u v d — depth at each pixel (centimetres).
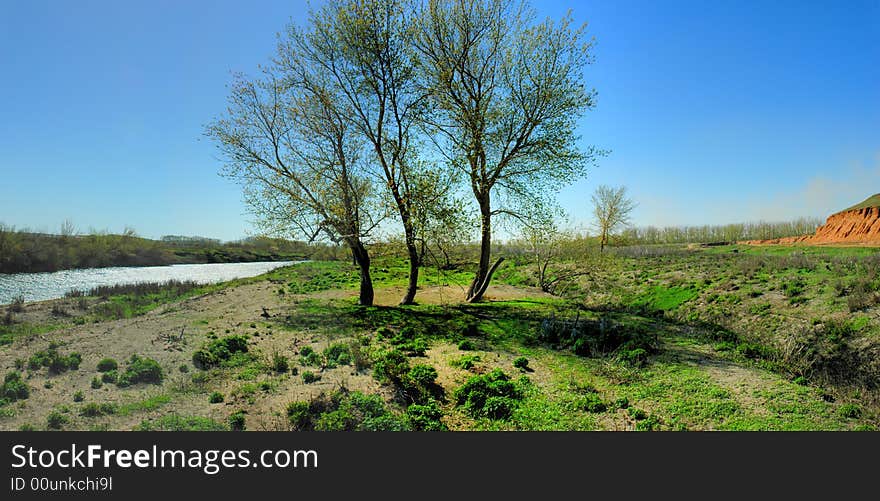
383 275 4066
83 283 4600
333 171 2195
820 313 2138
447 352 1590
